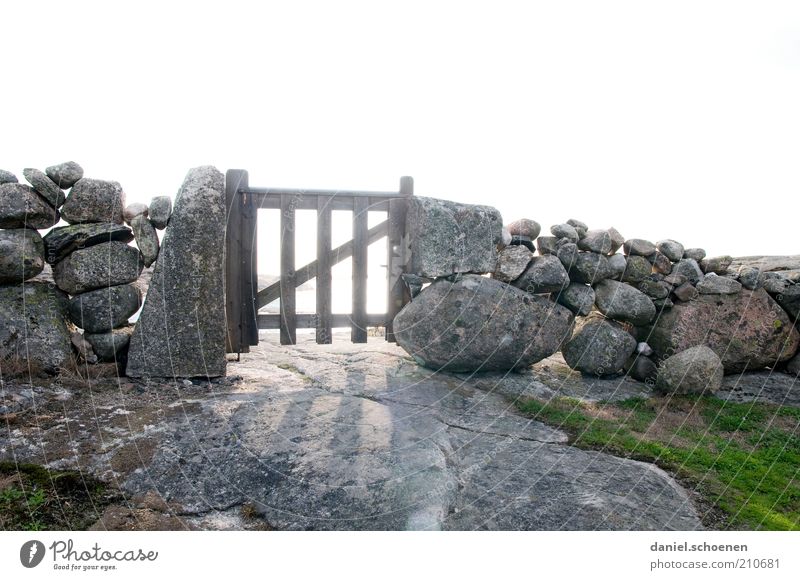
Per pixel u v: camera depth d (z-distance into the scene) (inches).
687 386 205.8
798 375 224.2
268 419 150.4
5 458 125.6
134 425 143.2
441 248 199.3
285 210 202.2
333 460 132.3
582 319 241.4
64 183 173.3
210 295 178.9
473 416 171.0
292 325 206.2
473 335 201.6
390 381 191.8
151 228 180.9
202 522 113.6
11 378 162.4
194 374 178.7
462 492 127.9
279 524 113.7
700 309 222.1
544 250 218.7
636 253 227.3
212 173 178.7
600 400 201.2
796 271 235.8
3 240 163.9
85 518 111.9
